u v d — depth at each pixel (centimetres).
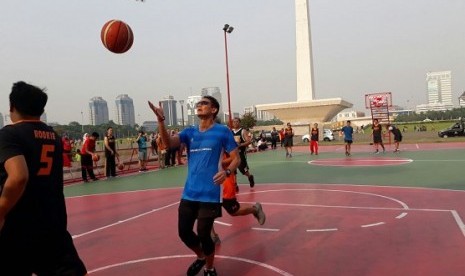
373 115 3294
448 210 748
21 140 274
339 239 587
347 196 945
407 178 1214
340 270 460
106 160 1667
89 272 485
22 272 281
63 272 290
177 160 2245
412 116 11838
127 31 485
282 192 1044
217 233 644
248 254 532
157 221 761
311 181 1235
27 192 276
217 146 436
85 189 1316
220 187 436
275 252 536
